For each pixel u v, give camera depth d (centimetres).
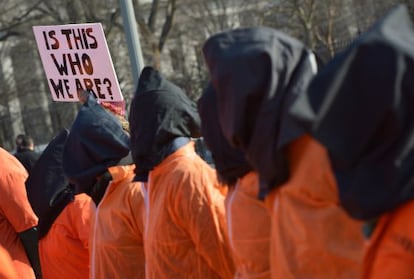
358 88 287
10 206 705
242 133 364
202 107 445
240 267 435
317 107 296
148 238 533
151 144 526
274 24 4453
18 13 4528
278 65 363
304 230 338
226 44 377
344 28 4403
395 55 282
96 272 595
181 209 511
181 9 4706
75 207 655
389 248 294
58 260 670
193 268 518
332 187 329
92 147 590
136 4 4406
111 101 771
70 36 796
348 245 333
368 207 286
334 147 288
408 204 286
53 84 831
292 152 339
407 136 281
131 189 575
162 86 536
